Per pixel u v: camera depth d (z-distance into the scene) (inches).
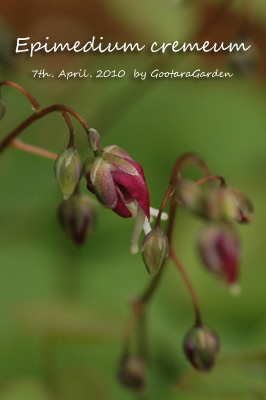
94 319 14.8
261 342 15.5
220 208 11.8
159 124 18.1
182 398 15.0
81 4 23.1
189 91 18.6
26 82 17.1
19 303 15.2
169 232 12.1
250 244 16.2
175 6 16.1
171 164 17.5
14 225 16.1
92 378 15.0
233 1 16.0
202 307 15.9
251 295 15.9
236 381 12.7
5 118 16.4
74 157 11.4
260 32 22.6
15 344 15.3
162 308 15.8
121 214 11.4
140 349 14.4
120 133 17.8
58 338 14.9
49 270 16.1
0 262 16.0
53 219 16.2
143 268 16.2
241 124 18.4
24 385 14.8
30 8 23.7
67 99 17.1
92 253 16.3
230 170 17.8
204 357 12.4
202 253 12.8
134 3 16.3
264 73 22.9
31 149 12.5
